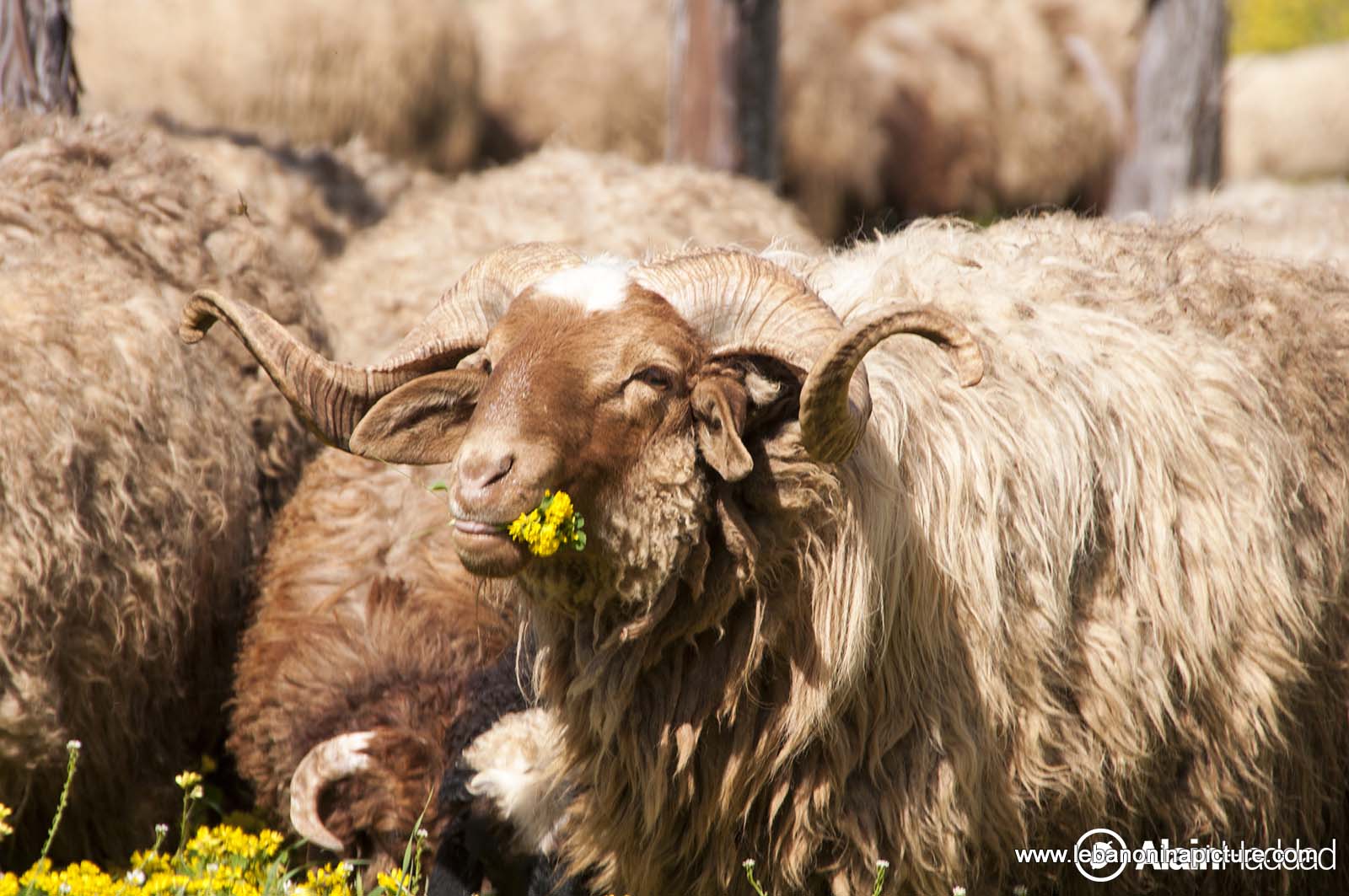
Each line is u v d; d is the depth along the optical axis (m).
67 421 8.73
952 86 26.27
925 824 7.16
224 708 9.94
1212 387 7.83
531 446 6.16
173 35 23.14
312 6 23.61
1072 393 7.56
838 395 6.12
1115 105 21.23
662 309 6.60
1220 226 10.86
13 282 9.19
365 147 16.91
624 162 14.79
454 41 24.88
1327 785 8.17
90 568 8.74
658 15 26.19
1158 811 7.67
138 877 7.68
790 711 7.02
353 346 12.25
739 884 7.34
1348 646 8.13
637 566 6.61
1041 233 8.86
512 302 6.86
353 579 9.70
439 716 8.95
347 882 8.68
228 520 9.81
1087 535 7.49
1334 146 39.25
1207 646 7.50
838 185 25.33
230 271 10.89
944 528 7.21
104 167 10.80
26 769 8.65
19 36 12.27
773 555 6.84
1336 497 8.11
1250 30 47.25
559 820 7.95
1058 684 7.40
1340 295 8.81
